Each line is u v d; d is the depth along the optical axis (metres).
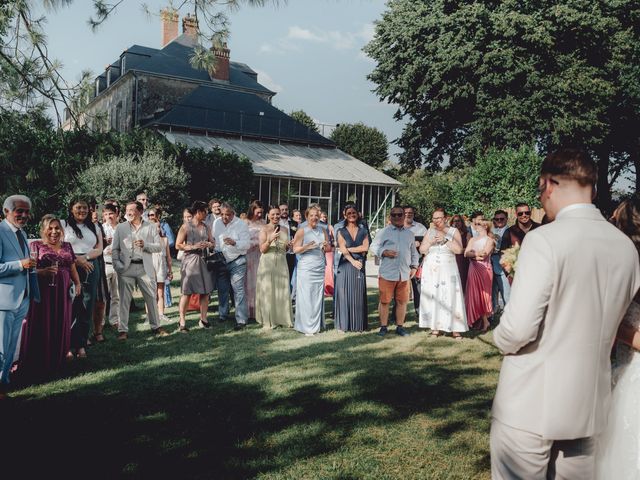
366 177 28.58
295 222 10.94
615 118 29.88
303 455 3.67
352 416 4.41
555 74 25.14
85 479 3.27
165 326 8.12
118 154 18.50
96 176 16.30
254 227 8.98
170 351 6.53
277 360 6.17
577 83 24.28
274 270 8.11
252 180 22.70
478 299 8.08
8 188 12.27
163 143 19.84
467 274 8.65
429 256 7.70
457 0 26.23
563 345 1.96
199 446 3.78
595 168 2.10
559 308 1.96
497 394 2.13
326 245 7.89
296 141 31.67
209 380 5.33
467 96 26.20
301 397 4.86
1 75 9.15
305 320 7.75
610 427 2.44
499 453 2.11
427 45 26.31
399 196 30.98
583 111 25.42
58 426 4.10
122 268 7.00
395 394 4.98
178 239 7.77
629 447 2.38
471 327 8.34
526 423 2.00
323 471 3.45
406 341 7.32
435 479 3.40
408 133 31.41
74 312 6.14
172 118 27.41
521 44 25.11
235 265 7.95
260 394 4.93
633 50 27.58
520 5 25.53
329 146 33.06
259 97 32.97
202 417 4.33
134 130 19.83
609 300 1.99
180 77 33.03
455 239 7.59
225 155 21.89
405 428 4.18
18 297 4.77
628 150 32.78
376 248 7.77
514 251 3.92
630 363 2.43
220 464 3.51
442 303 7.51
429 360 6.27
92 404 4.60
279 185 25.50
